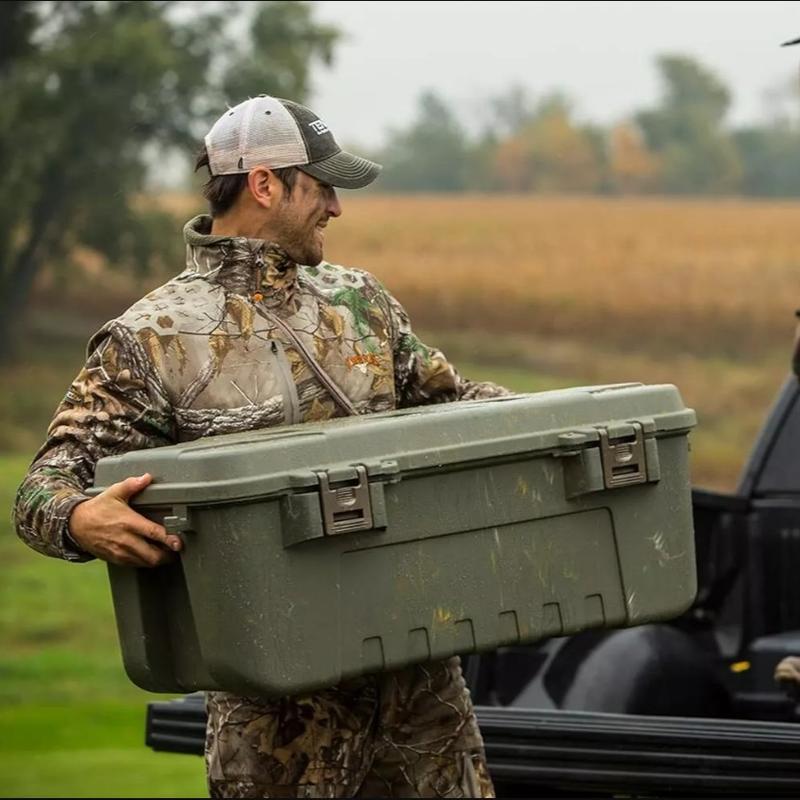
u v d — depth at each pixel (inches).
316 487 214.7
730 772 283.1
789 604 356.5
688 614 359.9
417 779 247.9
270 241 248.7
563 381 2096.5
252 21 1823.3
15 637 942.4
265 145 248.7
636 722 289.7
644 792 288.8
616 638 332.5
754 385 2065.7
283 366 246.2
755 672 348.5
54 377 1859.0
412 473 222.5
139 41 1736.0
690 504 251.3
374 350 254.8
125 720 642.2
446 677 249.8
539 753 293.3
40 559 1190.9
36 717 643.5
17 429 1738.4
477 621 229.8
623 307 2361.0
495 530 231.6
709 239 2664.9
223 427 242.4
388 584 223.0
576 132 3393.2
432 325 2433.6
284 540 214.7
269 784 242.2
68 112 1768.0
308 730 241.6
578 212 2999.5
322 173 249.9
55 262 1883.6
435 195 3336.6
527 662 331.6
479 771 252.1
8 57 1769.2
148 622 227.1
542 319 2364.7
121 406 239.5
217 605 214.8
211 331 244.1
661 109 3339.1
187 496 213.3
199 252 249.1
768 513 358.9
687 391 2050.9
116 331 241.0
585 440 235.9
